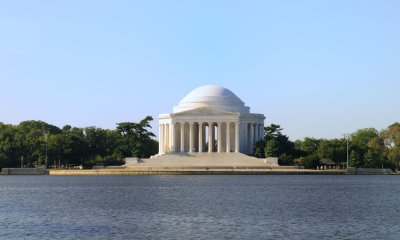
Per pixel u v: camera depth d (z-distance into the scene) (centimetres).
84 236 7806
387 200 12562
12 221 9181
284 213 10088
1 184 18788
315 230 8225
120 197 13275
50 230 8288
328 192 14700
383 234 7912
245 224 8769
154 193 14275
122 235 7875
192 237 7712
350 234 7912
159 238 7650
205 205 11388
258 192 14512
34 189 16325
